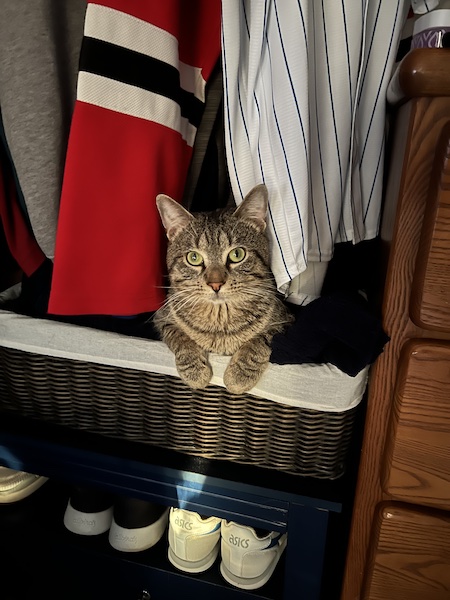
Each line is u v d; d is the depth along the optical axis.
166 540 0.98
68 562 0.97
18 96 0.66
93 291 0.69
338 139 0.67
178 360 0.73
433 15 0.59
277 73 0.62
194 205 0.90
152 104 0.65
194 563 0.90
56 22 0.66
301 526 0.77
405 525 0.70
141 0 0.62
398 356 0.64
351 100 0.66
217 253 0.80
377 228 0.76
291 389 0.69
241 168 0.72
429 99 0.53
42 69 0.65
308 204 0.68
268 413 0.74
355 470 0.88
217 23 0.72
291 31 0.60
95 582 0.97
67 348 0.77
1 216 0.79
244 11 0.66
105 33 0.60
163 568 0.91
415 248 0.59
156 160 0.67
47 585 1.01
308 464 0.77
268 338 0.76
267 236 0.80
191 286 0.81
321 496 0.75
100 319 0.83
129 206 0.67
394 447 0.66
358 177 0.73
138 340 0.75
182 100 0.72
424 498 0.68
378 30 0.66
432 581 0.73
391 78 0.67
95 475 0.85
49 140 0.68
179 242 0.82
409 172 0.56
